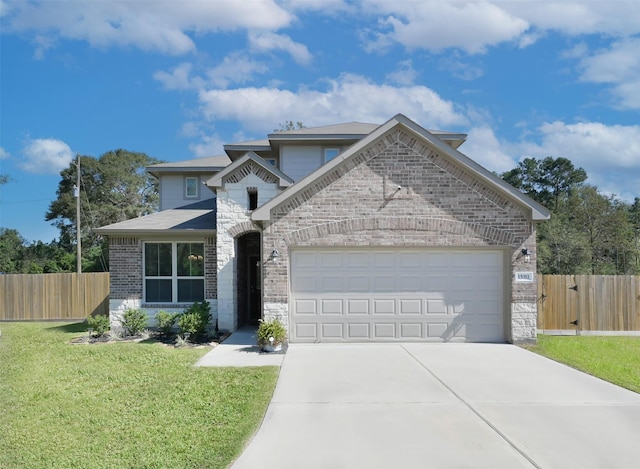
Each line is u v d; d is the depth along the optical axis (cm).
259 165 1529
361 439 620
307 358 1111
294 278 1306
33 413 746
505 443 607
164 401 795
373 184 1291
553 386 876
